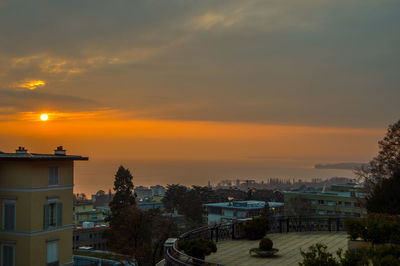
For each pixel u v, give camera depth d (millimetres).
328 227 23359
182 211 137875
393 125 46156
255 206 106188
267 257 16781
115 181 80312
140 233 58906
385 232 14922
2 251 34031
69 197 36938
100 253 71688
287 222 23344
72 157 36812
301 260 16125
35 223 33500
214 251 16281
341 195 114688
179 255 13820
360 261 10305
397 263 9930
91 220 126562
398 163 43562
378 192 30234
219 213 107938
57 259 35250
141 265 57625
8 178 34156
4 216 34125
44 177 34562
